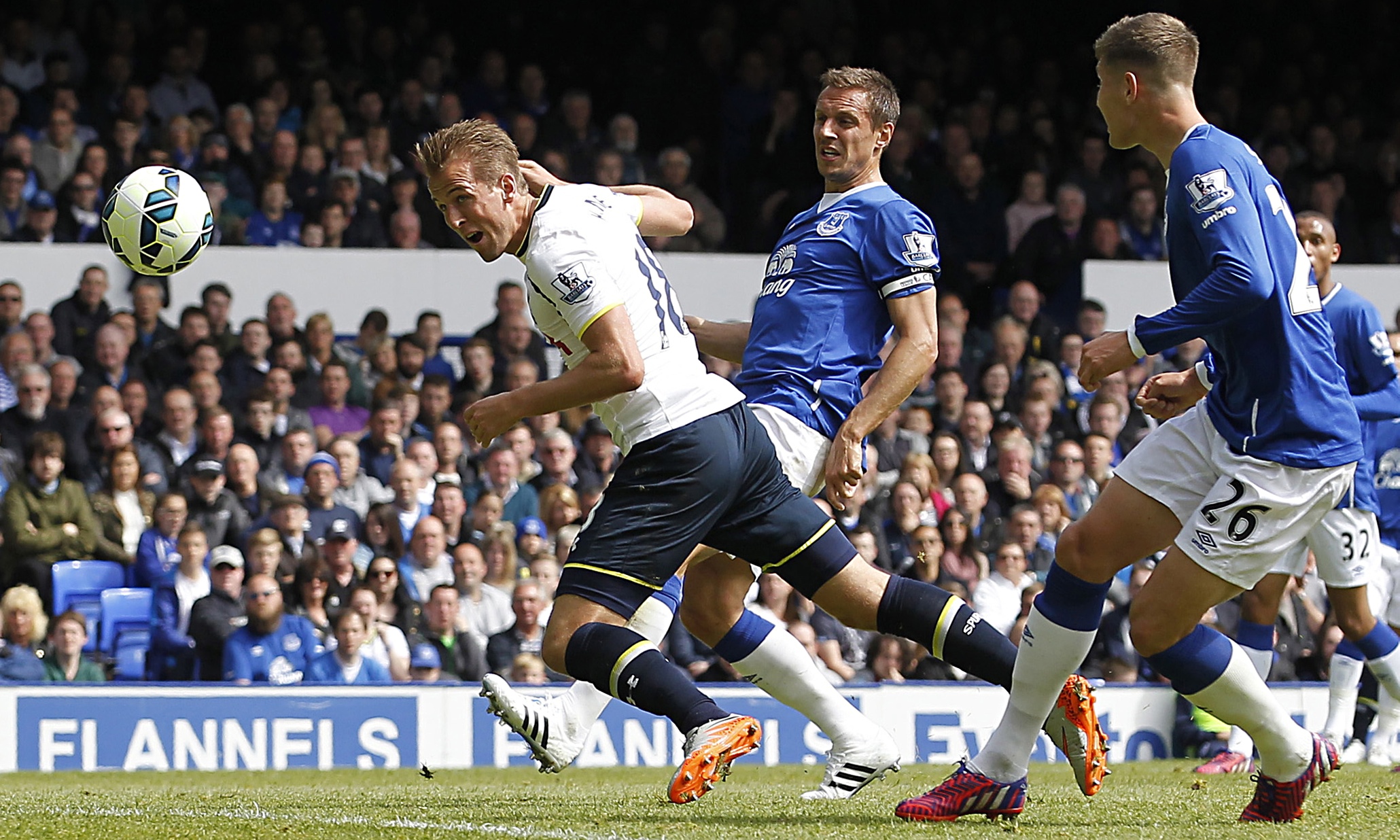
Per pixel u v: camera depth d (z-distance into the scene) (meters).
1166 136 5.35
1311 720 12.47
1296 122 21.77
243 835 5.06
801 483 6.37
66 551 13.06
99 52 18.59
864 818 5.55
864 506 14.58
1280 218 5.23
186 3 19.23
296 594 12.38
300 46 19.08
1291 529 5.27
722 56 20.69
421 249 16.88
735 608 6.15
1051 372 16.89
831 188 6.75
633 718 11.41
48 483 13.17
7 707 10.70
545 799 6.77
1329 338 5.32
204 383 14.78
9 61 18.00
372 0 20.16
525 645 12.62
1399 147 21.34
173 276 15.90
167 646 12.46
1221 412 5.29
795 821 5.43
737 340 7.07
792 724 11.56
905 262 6.38
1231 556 5.24
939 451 15.42
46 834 5.13
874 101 6.66
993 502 15.28
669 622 6.59
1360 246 20.62
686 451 5.34
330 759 11.19
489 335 16.52
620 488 5.40
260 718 11.11
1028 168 20.11
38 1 18.34
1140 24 5.36
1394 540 11.48
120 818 5.72
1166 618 5.34
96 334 15.24
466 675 12.47
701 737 4.99
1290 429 5.20
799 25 21.16
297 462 14.26
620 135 19.16
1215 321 4.98
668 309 5.52
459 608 12.84
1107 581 5.36
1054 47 22.20
